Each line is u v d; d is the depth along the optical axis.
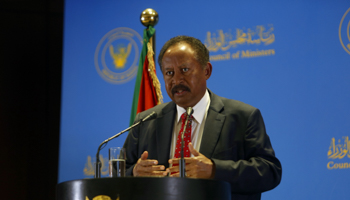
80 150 7.71
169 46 4.12
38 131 8.80
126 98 7.74
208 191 2.68
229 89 7.09
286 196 6.46
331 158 6.45
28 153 8.69
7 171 8.53
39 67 8.85
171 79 4.00
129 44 7.91
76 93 7.93
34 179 8.70
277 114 6.77
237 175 3.54
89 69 7.98
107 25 8.08
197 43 4.13
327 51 6.75
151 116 3.76
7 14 8.70
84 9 8.21
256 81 6.98
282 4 7.06
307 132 6.59
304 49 6.84
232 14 7.31
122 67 7.85
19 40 8.79
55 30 8.88
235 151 3.92
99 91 7.87
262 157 3.86
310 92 6.70
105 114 7.76
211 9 7.45
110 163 3.40
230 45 7.21
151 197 2.55
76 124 7.82
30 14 8.82
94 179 2.62
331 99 6.61
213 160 3.52
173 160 3.32
